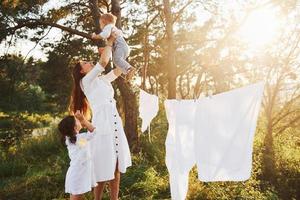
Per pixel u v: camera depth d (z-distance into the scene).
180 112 5.32
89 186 6.76
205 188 13.20
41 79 20.91
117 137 6.00
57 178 13.37
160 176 14.16
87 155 6.81
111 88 6.12
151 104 5.99
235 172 4.77
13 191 12.53
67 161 15.65
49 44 19.11
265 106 22.61
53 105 35.91
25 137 20.59
